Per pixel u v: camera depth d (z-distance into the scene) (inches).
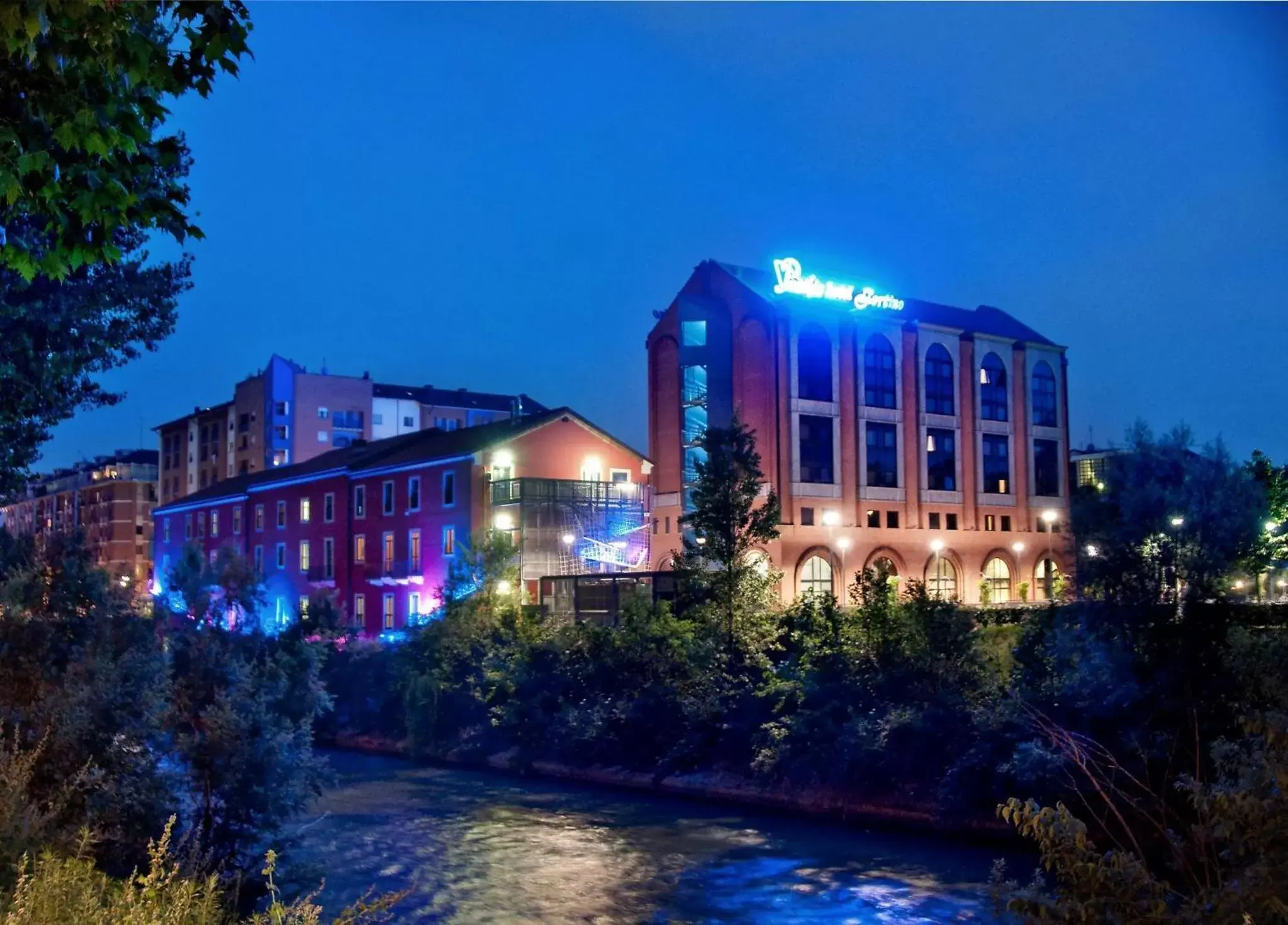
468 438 2345.0
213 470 4463.6
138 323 745.0
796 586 2486.5
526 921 700.7
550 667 1416.1
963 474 2851.9
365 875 816.9
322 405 4183.1
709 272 2699.3
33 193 298.0
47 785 496.7
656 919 702.5
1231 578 835.4
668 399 2736.2
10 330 656.4
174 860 452.1
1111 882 256.5
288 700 691.4
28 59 268.2
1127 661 820.6
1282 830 240.7
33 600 590.6
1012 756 867.4
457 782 1274.6
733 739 1163.3
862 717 1029.2
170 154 312.8
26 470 748.6
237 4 289.1
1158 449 858.8
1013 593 2896.2
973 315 3112.7
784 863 840.9
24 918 284.5
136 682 565.0
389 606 2375.7
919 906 713.6
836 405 2613.2
